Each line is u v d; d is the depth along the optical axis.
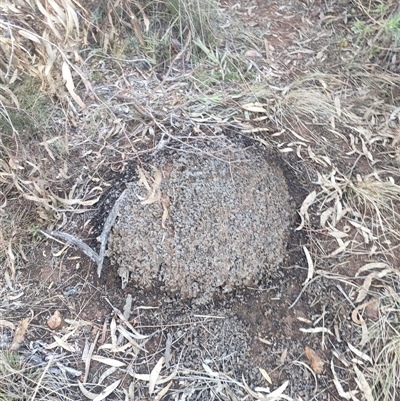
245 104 1.07
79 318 0.83
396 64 1.23
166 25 1.22
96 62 1.14
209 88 1.10
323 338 0.83
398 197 0.98
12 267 0.87
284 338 0.82
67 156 0.98
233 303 0.84
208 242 0.85
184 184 0.88
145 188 0.89
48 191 0.94
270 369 0.80
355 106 1.13
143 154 0.96
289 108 1.08
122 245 0.86
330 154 1.03
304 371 0.80
